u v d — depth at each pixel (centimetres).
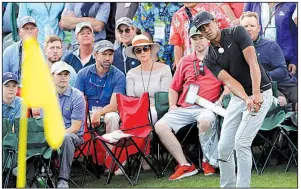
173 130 2291
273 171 2286
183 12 2492
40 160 2058
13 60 2477
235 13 2516
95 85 2423
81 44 2506
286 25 2494
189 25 2480
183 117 2302
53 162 2120
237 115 1836
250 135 1798
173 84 2378
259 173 2253
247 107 1758
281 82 2411
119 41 2488
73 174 2372
